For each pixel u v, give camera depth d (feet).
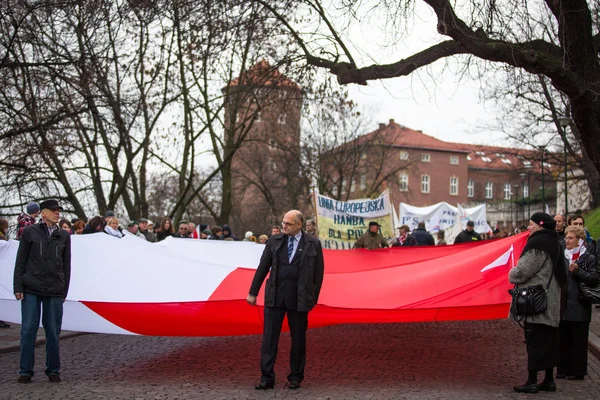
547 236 25.55
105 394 24.68
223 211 106.01
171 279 31.27
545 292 25.08
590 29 41.16
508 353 34.71
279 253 26.45
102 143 79.71
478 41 40.47
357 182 192.34
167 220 61.52
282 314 26.30
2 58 57.98
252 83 62.28
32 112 59.82
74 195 76.69
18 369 29.50
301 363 26.25
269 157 184.14
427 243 70.28
